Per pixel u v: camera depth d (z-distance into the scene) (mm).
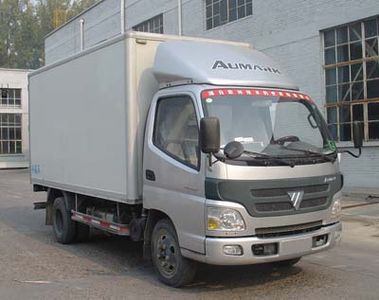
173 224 6938
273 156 6602
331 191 7023
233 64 7230
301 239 6648
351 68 16641
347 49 16750
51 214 10922
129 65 7668
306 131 7250
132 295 6715
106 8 32938
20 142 50000
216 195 6285
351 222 11758
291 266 8070
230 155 6305
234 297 6578
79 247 9898
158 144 7270
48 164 10648
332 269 7922
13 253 9375
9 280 7516
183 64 7117
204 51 7395
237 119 6770
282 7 18922
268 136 6875
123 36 7770
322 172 6895
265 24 19750
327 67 17359
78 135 9273
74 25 37844
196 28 23969
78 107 9242
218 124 6137
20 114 49906
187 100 6898
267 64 7594
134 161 7668
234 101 6840
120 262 8633
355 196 15453
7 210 15758
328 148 7234
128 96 7660
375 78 15938
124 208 8203
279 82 7410
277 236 6543
